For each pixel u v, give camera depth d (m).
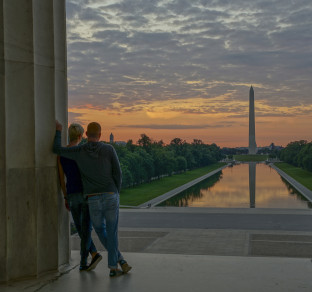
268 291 4.73
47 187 5.59
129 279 5.21
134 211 19.52
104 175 5.47
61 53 5.92
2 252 5.14
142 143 129.00
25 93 5.34
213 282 5.04
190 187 94.19
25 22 5.34
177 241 11.30
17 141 5.28
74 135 5.86
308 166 134.38
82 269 5.70
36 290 4.90
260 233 12.77
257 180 113.50
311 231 13.41
